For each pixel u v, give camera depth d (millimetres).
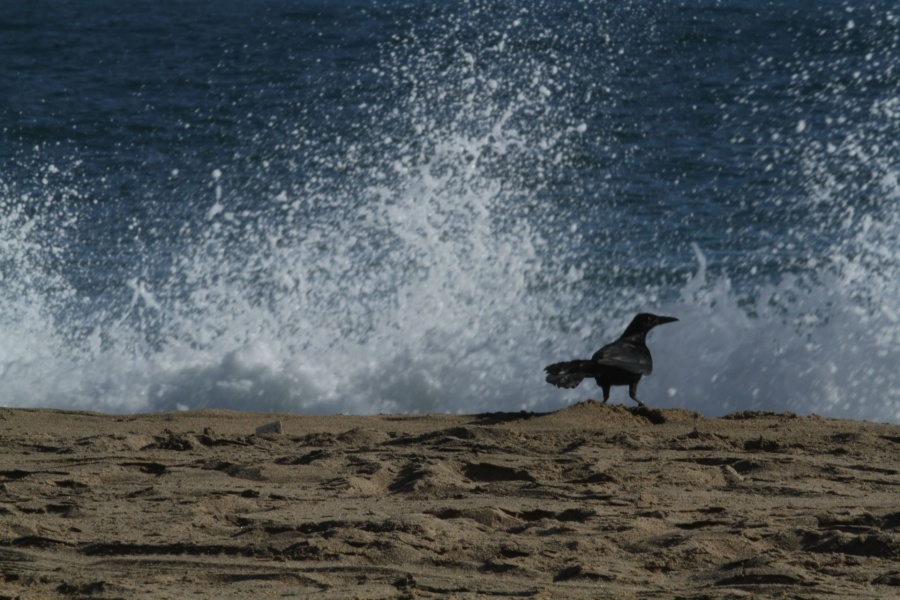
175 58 124500
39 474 26609
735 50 107125
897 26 112500
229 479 26031
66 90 108875
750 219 64688
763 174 73375
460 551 19531
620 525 21000
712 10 124188
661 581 17922
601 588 17531
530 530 20938
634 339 34594
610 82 96188
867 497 23156
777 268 54969
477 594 17344
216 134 88500
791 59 103562
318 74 106625
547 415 32969
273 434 31844
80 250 61281
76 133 90625
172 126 91875
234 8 170000
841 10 123438
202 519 22125
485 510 21938
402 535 20219
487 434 30094
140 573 18766
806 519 20969
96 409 43094
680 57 105375
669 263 56438
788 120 85562
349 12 143375
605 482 24766
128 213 68688
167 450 29766
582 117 85812
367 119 87312
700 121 85750
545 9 121438
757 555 18938
